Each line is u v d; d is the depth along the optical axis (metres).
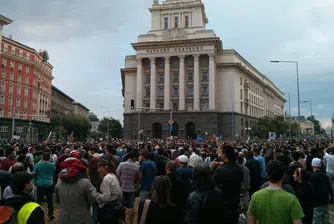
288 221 4.56
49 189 11.34
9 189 7.18
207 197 5.30
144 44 74.75
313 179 8.54
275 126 84.31
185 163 9.45
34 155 16.02
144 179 10.51
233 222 7.38
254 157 13.69
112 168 8.23
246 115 85.19
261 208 4.74
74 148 17.75
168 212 5.23
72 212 6.33
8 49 82.25
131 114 79.12
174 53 73.69
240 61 84.31
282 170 4.85
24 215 4.43
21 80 87.06
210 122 70.56
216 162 10.40
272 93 131.00
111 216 7.67
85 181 6.52
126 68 81.06
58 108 135.00
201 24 77.69
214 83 72.69
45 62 101.69
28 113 89.56
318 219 8.56
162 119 73.81
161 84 76.56
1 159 11.45
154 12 80.81
